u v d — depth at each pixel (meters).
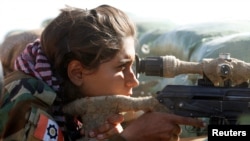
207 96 3.12
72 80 3.27
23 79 3.21
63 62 3.26
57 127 3.16
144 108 3.15
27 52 3.36
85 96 3.30
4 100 3.16
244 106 3.09
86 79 3.27
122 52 3.24
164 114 3.11
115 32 3.22
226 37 5.14
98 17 3.24
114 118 3.19
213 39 5.41
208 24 5.80
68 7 3.35
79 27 3.22
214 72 3.15
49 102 3.19
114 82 3.25
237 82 3.18
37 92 3.17
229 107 3.11
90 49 3.20
